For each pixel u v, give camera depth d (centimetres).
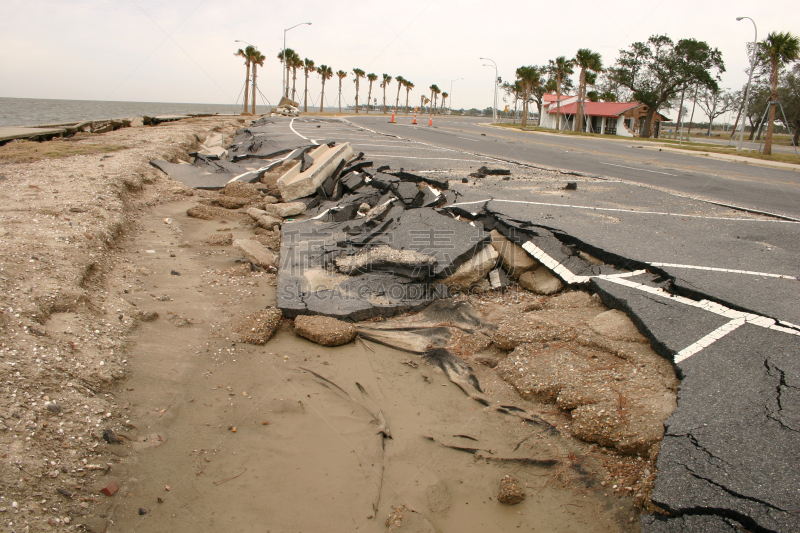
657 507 275
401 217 795
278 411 394
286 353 481
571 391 392
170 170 1295
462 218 823
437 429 383
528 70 5616
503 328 493
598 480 324
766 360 384
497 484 329
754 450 295
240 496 309
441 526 296
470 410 406
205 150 1770
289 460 343
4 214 662
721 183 1338
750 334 426
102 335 441
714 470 284
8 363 351
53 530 257
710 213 893
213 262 710
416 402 416
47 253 542
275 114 4425
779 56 2534
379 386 436
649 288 539
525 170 1379
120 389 390
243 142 2020
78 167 1077
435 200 872
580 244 676
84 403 353
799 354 389
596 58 4847
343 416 394
